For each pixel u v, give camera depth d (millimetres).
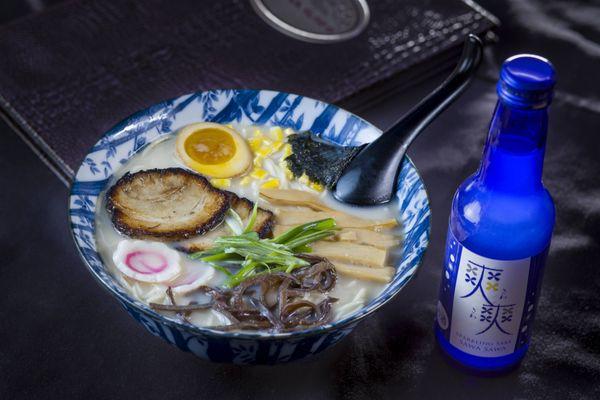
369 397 654
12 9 952
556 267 743
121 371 661
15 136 818
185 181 704
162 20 910
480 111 862
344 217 703
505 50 922
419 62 877
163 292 650
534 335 695
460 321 635
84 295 706
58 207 768
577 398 659
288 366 667
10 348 672
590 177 816
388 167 713
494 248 597
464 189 615
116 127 720
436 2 947
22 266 724
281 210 710
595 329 701
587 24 957
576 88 895
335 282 656
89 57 869
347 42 895
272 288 647
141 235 675
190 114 749
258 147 756
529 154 577
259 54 878
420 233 662
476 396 658
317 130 754
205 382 657
